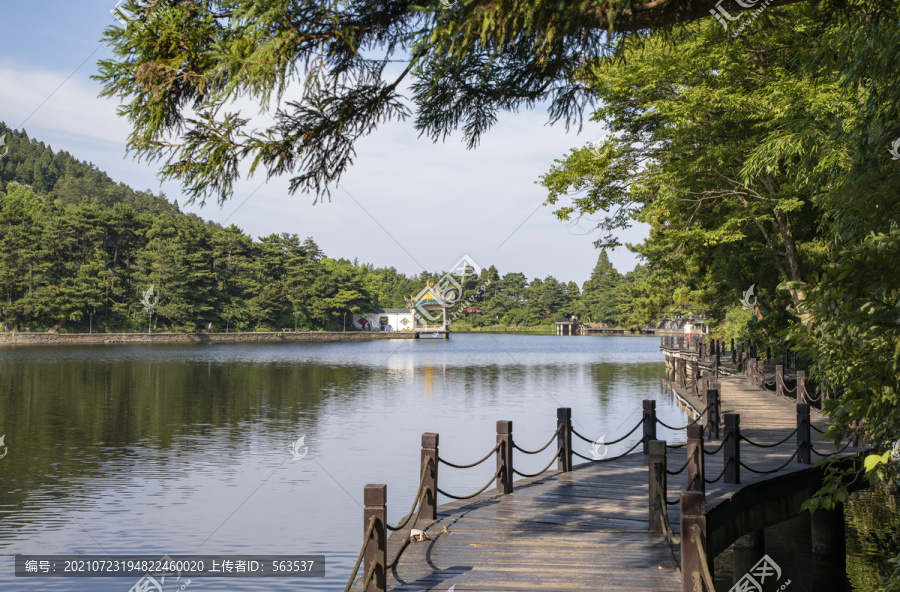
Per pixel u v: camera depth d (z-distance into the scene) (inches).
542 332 6210.6
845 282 231.6
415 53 268.2
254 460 760.3
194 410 1160.2
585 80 319.3
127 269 3567.9
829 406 258.2
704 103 663.8
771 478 451.8
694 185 791.7
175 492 622.2
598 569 301.3
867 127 338.6
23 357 2356.1
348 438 901.8
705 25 641.0
